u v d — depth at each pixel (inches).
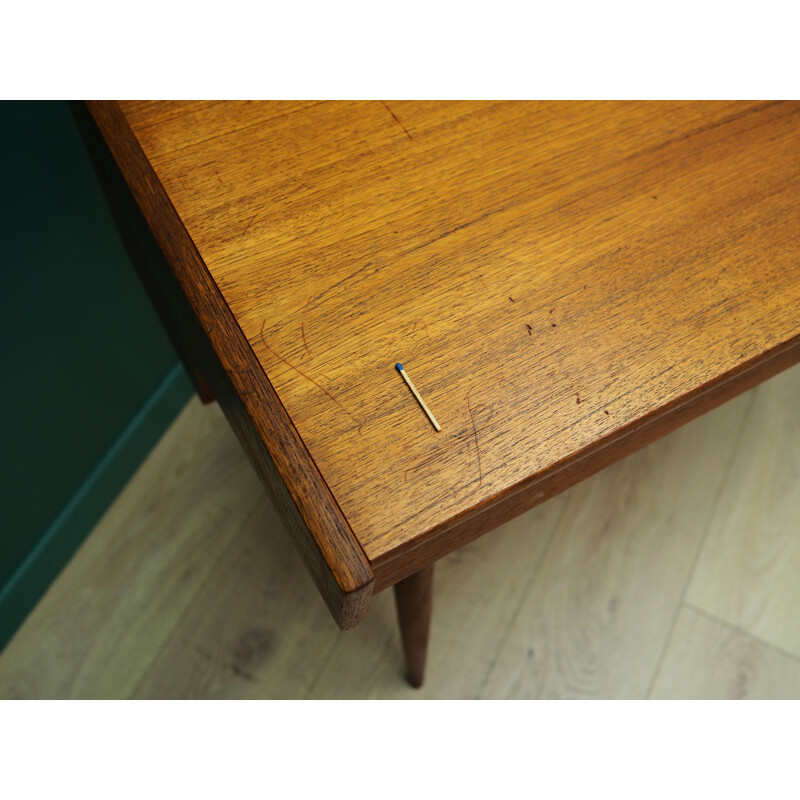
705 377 27.5
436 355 27.9
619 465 54.6
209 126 33.6
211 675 48.2
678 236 30.8
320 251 30.4
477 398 26.9
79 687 47.7
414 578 33.5
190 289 29.1
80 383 47.9
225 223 31.0
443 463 25.6
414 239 30.7
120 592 50.8
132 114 33.6
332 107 34.4
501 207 31.6
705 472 54.3
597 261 30.1
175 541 52.6
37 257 41.9
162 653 48.9
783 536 51.9
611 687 47.4
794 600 49.8
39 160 40.1
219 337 27.9
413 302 29.1
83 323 46.5
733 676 47.5
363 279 29.7
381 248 30.5
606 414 26.7
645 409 26.8
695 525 52.4
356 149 33.2
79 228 44.0
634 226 31.0
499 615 49.8
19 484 46.1
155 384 54.7
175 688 47.7
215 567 51.6
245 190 31.9
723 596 50.0
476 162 32.9
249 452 30.6
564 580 50.8
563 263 30.1
